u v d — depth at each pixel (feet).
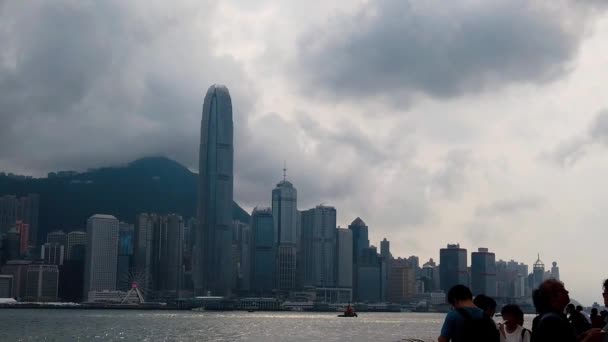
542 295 57.82
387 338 566.77
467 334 62.39
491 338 62.44
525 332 77.30
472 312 63.21
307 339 552.82
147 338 560.20
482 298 75.56
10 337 564.71
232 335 615.57
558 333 54.13
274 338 566.77
